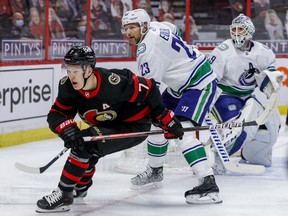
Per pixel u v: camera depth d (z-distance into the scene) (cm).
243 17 721
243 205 601
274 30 1302
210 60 732
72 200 562
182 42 625
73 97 536
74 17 1048
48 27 999
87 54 516
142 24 604
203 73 630
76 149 535
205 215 563
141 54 602
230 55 726
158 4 1210
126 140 558
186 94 625
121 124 560
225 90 740
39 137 968
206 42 1259
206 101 629
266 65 733
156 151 649
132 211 574
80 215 554
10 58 939
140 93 541
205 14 1250
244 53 727
